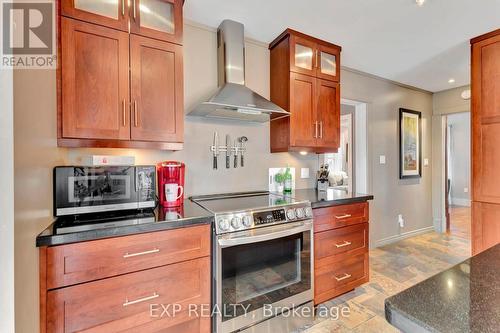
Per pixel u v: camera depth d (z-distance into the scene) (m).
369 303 2.13
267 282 1.65
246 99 1.94
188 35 2.10
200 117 2.17
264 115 2.15
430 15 1.97
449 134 6.66
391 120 3.59
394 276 2.60
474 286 0.71
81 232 1.13
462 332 0.52
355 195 2.28
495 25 2.12
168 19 1.67
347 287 2.09
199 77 2.15
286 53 2.24
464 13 1.94
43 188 1.15
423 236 3.89
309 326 1.84
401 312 0.60
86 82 1.42
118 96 1.50
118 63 1.50
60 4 1.36
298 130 2.24
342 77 3.06
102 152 1.80
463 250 3.30
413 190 3.89
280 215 1.70
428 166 4.11
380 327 1.84
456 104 3.86
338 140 2.47
